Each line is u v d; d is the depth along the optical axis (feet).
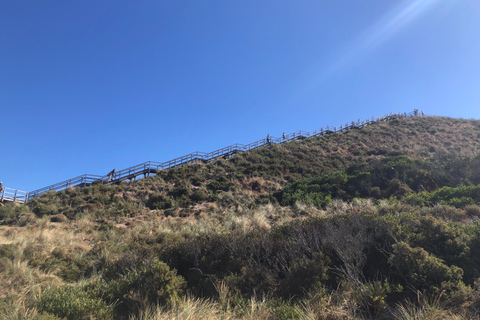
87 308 16.96
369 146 124.16
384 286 16.81
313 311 15.89
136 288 20.06
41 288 24.67
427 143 120.67
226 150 119.65
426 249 20.38
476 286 15.93
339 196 64.23
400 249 18.35
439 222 22.68
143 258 26.96
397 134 136.77
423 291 16.22
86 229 59.67
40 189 98.53
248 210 67.21
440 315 14.14
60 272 30.35
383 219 23.48
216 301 18.81
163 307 17.88
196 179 93.35
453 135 127.54
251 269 21.52
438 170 63.87
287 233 26.63
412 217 25.04
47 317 15.94
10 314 17.42
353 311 15.76
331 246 21.99
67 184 95.86
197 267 24.32
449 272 16.44
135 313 17.80
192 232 44.09
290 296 18.28
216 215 67.21
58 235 49.57
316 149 120.67
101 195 82.58
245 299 18.49
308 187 72.18
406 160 71.15
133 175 99.96
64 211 74.23
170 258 26.30
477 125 140.56
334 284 19.39
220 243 25.80
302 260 20.06
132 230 57.16
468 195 40.83
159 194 82.53
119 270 26.94
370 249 21.52
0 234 49.39
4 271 27.55
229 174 95.96
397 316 14.83
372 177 66.74
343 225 23.62
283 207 65.72
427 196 46.29
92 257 35.09
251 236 25.84
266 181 91.50
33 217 69.15
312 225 26.35
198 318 16.24
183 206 77.71
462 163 63.36
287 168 102.27
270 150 116.67
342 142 129.59
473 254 19.04
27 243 39.34
